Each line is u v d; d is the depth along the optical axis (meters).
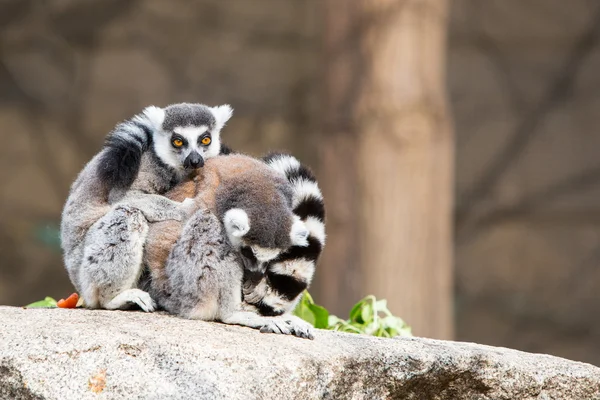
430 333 14.16
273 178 7.29
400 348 6.41
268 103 25.05
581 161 25.05
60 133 24.50
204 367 5.58
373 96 14.09
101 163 7.55
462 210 25.02
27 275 23.89
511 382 6.59
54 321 6.11
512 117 25.16
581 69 25.16
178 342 5.76
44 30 24.39
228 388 5.48
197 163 7.52
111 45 24.64
